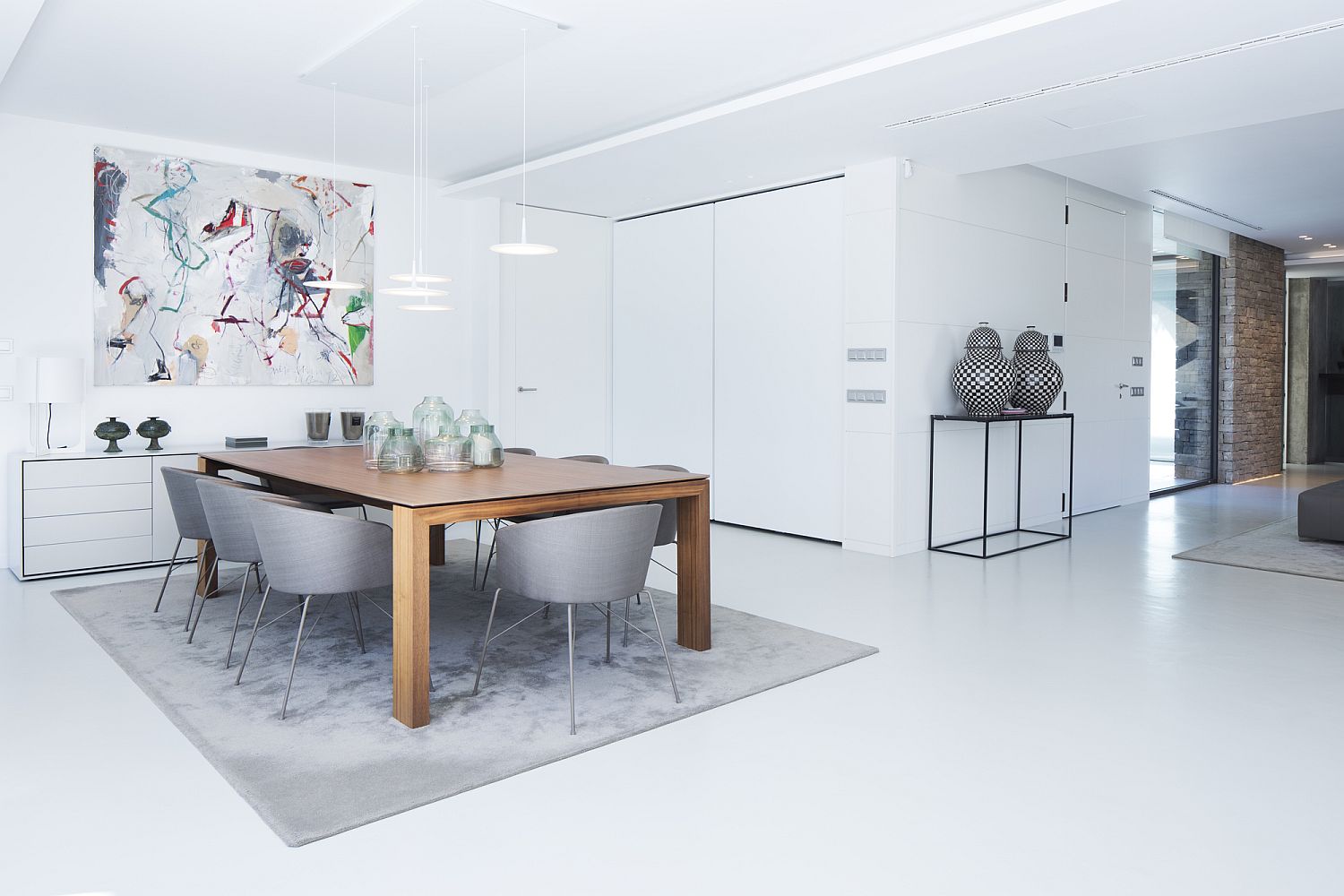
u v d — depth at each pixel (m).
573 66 4.72
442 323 7.53
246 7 4.03
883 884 2.20
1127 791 2.70
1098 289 8.12
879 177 6.09
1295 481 10.99
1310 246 11.45
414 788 2.70
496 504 3.42
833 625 4.50
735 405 7.31
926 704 3.41
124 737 3.10
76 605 4.79
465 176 7.33
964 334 6.61
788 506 6.96
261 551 3.46
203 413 6.42
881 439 6.16
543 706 3.37
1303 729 3.17
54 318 5.79
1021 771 2.83
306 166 6.78
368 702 3.41
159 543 5.78
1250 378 11.07
